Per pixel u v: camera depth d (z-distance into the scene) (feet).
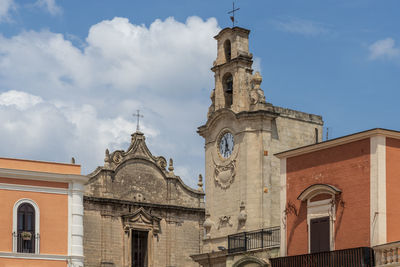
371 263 121.29
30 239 156.35
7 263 152.87
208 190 191.42
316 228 135.33
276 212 178.91
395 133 127.13
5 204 155.84
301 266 134.41
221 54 193.67
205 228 188.85
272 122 183.62
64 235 159.74
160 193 236.02
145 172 234.58
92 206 221.46
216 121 191.01
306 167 139.85
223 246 182.29
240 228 179.32
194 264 236.43
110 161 228.22
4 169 156.04
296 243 139.13
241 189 181.27
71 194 162.30
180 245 235.20
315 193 136.46
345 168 131.64
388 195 125.39
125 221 225.97
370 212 125.39
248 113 181.68
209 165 192.24
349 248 126.72
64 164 165.17
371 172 126.41
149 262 228.43
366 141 128.47
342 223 130.31
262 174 178.91
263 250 149.79
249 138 181.88
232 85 190.90
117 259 222.69
